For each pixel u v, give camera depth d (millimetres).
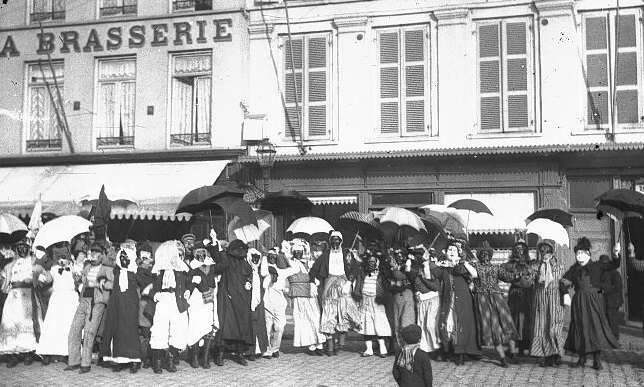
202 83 18984
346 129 18250
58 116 19531
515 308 10930
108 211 11445
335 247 11672
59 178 18609
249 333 10422
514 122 17422
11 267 10852
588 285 10125
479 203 13070
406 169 17594
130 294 9836
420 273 10812
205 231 18203
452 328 10328
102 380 9234
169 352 9961
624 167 16609
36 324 10828
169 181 17797
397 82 18156
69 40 19594
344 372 9867
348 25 18406
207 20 18828
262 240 18062
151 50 19156
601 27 17203
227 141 18516
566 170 16969
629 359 11234
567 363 10609
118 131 19359
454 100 17672
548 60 17266
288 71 18875
